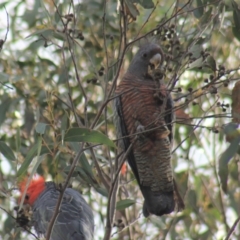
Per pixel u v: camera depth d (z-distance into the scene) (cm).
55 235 1085
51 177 1248
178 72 1060
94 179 1115
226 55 1393
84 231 1090
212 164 1398
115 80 979
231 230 1037
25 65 1404
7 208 1228
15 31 1448
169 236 1375
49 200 1116
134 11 998
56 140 980
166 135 1071
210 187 1467
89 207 1141
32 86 1368
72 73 1395
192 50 1045
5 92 1359
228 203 1450
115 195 1012
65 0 1218
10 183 1225
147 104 1089
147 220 1309
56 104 1278
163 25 1030
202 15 1115
